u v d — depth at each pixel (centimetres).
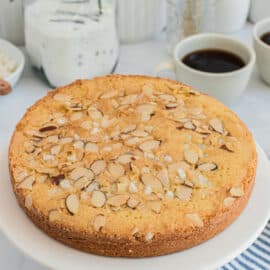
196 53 96
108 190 67
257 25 99
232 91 92
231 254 66
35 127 74
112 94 78
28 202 67
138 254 65
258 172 74
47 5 94
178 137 72
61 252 66
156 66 101
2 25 105
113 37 95
